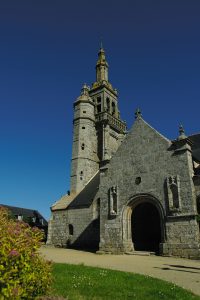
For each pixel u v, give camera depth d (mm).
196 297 8070
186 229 19938
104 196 25188
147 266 15023
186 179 21031
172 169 21969
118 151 25766
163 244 20562
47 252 24609
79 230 31281
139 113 25781
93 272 11625
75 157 39719
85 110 42812
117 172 25078
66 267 12977
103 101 46938
